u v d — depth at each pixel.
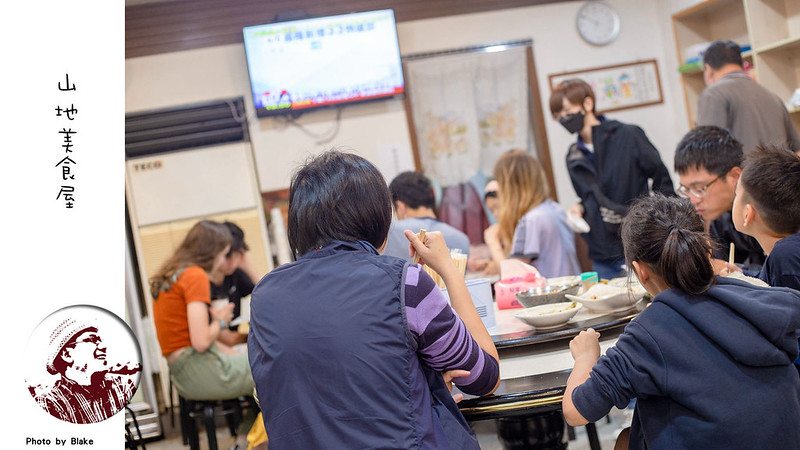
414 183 3.05
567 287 2.24
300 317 1.34
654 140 5.44
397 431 1.27
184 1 5.04
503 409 1.66
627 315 1.99
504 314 2.37
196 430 3.41
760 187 1.81
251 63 4.94
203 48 5.07
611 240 3.53
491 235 3.97
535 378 1.80
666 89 5.46
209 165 5.07
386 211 1.47
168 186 5.05
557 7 5.35
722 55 3.42
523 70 5.30
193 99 5.06
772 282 1.79
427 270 2.03
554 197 5.32
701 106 3.43
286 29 4.96
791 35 4.54
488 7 5.29
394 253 2.97
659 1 5.43
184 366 3.27
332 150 1.56
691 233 1.44
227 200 5.09
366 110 5.18
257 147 5.09
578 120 3.55
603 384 1.46
